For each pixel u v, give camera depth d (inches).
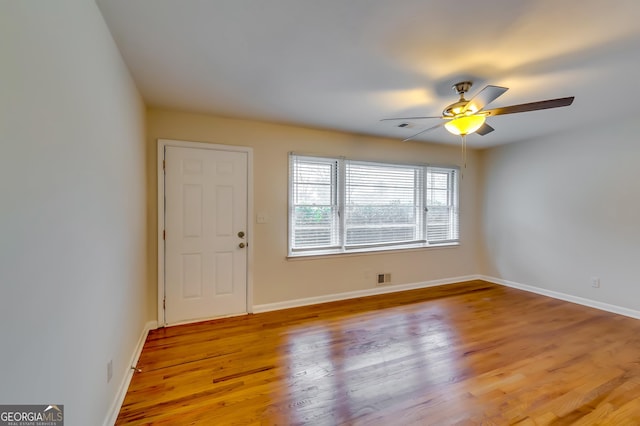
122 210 73.6
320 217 147.3
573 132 145.1
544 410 67.0
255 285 131.2
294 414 65.9
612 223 131.8
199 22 61.8
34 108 34.4
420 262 174.2
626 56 75.1
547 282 156.9
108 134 62.4
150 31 64.6
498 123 133.3
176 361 89.0
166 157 115.0
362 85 93.3
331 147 147.6
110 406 62.1
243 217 128.3
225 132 125.1
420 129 144.1
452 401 70.3
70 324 43.4
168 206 115.6
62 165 41.3
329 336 106.7
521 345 99.3
